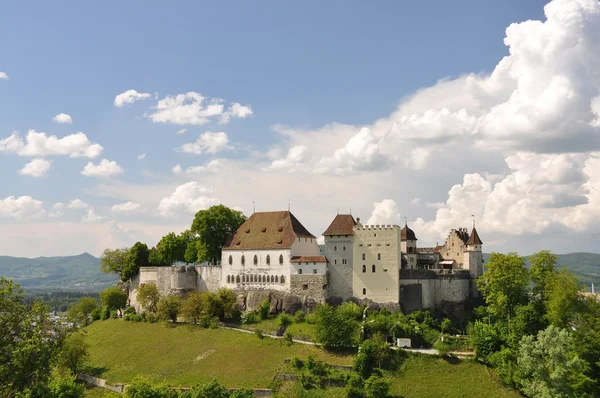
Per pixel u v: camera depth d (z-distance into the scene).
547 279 118.56
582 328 104.12
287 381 110.12
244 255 154.62
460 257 168.62
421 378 109.12
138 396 91.75
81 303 186.88
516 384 103.69
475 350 114.06
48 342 86.38
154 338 141.00
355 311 134.12
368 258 143.75
